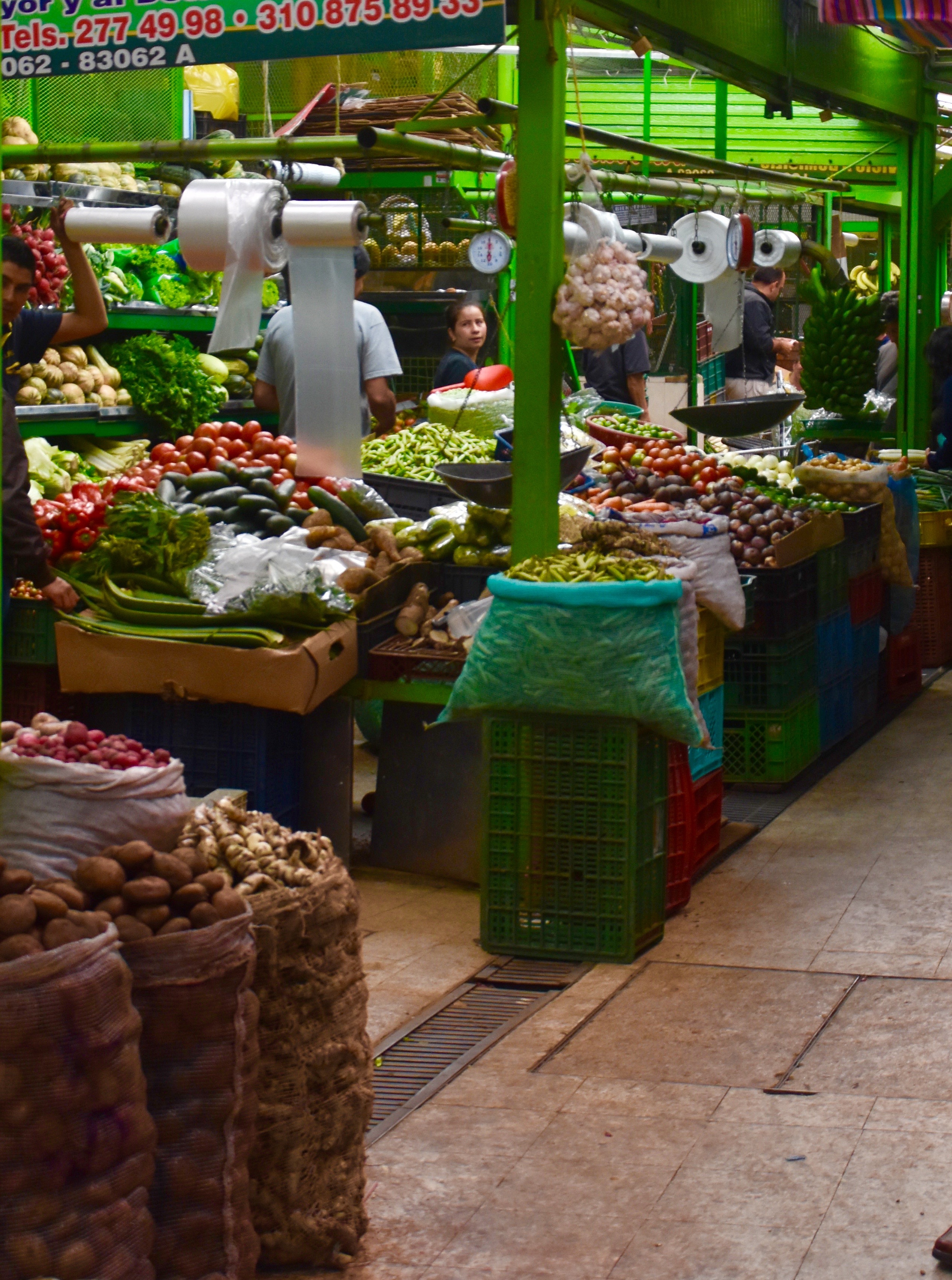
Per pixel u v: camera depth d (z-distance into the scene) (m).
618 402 9.99
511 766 4.78
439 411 7.79
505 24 4.55
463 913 5.25
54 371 7.23
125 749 2.91
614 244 5.03
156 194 8.12
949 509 9.48
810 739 7.10
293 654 5.02
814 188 10.11
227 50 4.82
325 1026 3.00
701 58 7.23
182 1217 2.64
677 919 5.15
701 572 5.59
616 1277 2.96
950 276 14.55
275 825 3.20
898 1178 3.33
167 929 2.60
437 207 9.80
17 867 2.73
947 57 10.41
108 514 5.35
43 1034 2.33
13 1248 2.36
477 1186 3.32
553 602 4.52
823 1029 4.18
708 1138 3.54
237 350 8.51
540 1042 4.11
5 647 5.51
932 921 5.05
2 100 5.22
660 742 4.83
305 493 5.96
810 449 9.42
